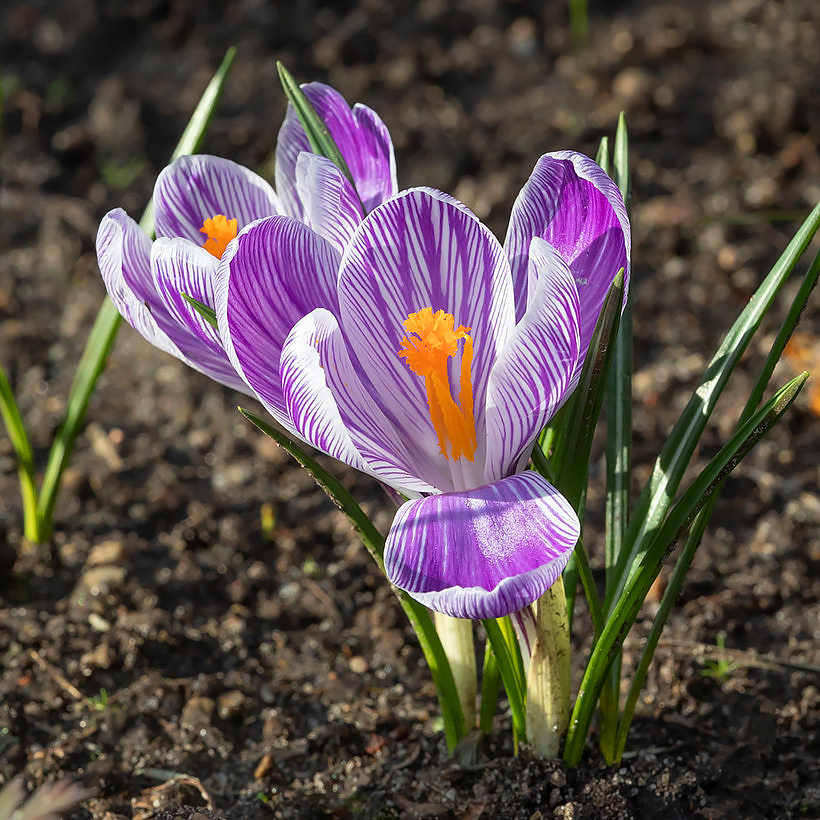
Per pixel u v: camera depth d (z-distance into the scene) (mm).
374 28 1081
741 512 655
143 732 593
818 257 530
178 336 528
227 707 599
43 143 965
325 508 664
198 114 614
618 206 512
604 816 556
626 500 559
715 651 604
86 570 639
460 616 497
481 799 561
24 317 812
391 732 592
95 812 574
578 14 1008
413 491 518
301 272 516
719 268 812
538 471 532
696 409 540
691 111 966
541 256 500
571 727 554
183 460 698
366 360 519
